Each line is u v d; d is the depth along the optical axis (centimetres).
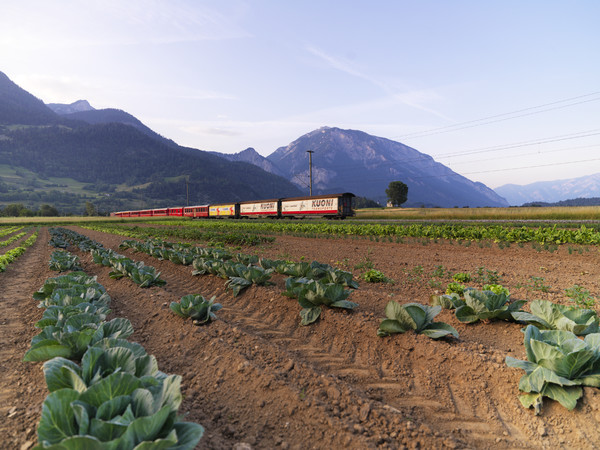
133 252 1695
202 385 425
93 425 210
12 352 523
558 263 1191
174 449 218
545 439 330
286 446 316
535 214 4312
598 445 310
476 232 1959
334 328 582
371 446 303
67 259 1266
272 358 470
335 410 356
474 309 569
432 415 376
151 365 321
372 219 5141
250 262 1048
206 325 596
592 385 349
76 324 468
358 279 984
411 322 500
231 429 340
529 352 386
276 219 5919
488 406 381
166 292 813
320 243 2069
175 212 9044
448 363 445
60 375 301
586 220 3447
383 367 477
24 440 310
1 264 1315
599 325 452
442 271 1035
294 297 700
